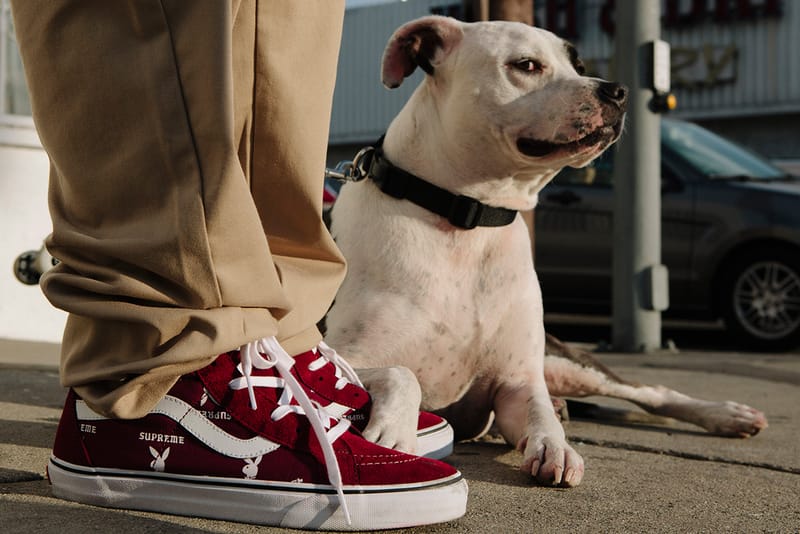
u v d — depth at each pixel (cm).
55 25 88
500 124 127
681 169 314
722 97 806
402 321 125
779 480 114
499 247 129
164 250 85
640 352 283
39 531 82
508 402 128
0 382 158
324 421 89
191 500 88
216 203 86
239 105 91
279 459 87
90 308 87
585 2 829
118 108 87
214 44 85
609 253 312
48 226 212
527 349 130
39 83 89
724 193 306
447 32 132
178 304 87
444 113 130
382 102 905
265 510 86
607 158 316
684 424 156
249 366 89
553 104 125
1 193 206
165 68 86
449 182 127
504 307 129
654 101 281
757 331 304
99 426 90
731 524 94
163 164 86
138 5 86
